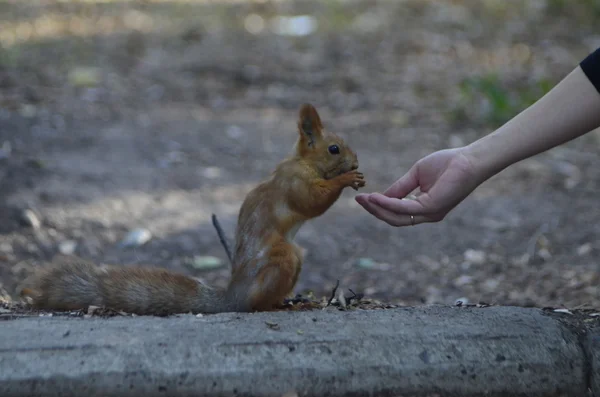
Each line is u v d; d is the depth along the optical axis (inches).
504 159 218.1
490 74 732.0
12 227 404.8
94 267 249.8
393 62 847.1
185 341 207.8
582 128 215.8
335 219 467.2
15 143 538.9
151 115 659.4
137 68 802.2
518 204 480.1
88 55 839.7
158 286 245.6
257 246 246.5
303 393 202.8
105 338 207.8
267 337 210.8
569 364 214.7
